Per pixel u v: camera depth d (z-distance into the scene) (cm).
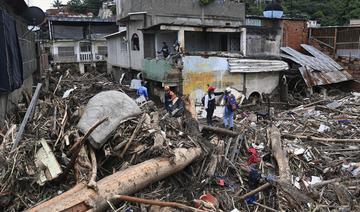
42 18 1747
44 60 2798
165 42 2380
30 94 1581
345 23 4316
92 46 3903
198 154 938
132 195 756
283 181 946
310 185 982
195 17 2641
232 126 1396
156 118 1069
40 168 750
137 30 2517
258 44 2452
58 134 884
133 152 855
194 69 2027
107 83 2350
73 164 745
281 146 1191
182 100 1433
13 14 1420
